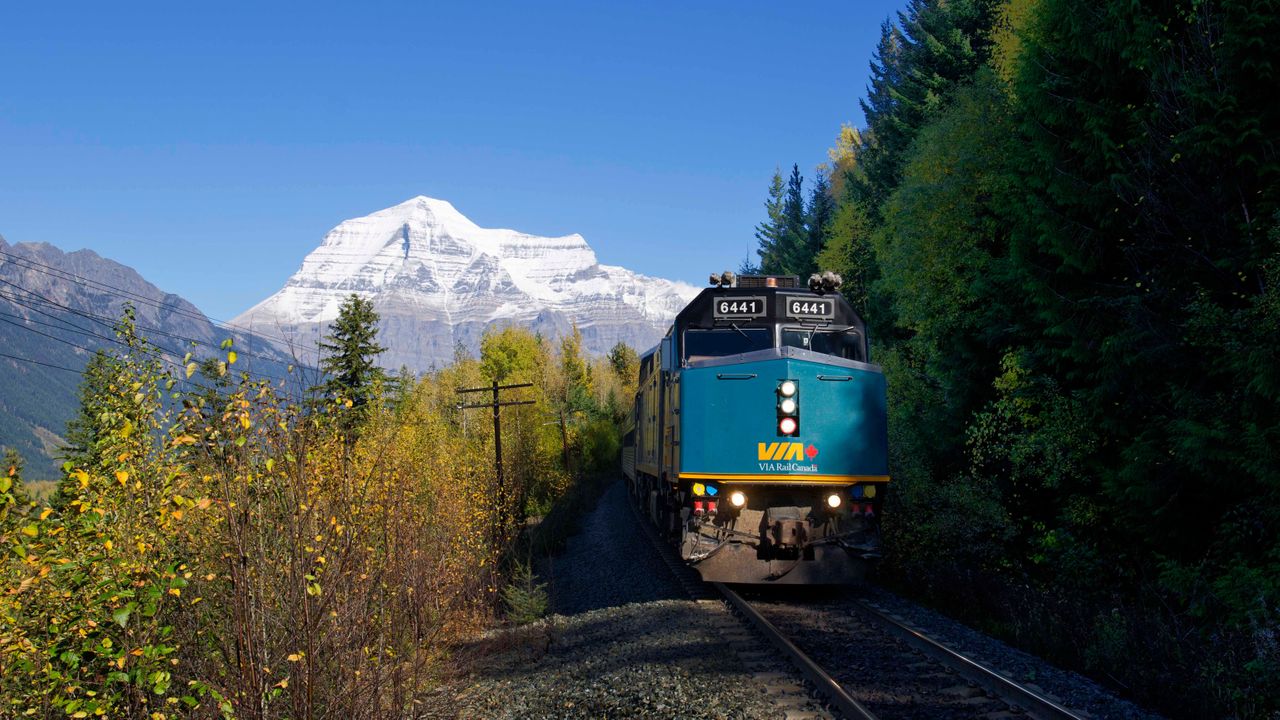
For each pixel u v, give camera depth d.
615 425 69.50
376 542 9.19
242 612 6.06
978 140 19.36
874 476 13.09
